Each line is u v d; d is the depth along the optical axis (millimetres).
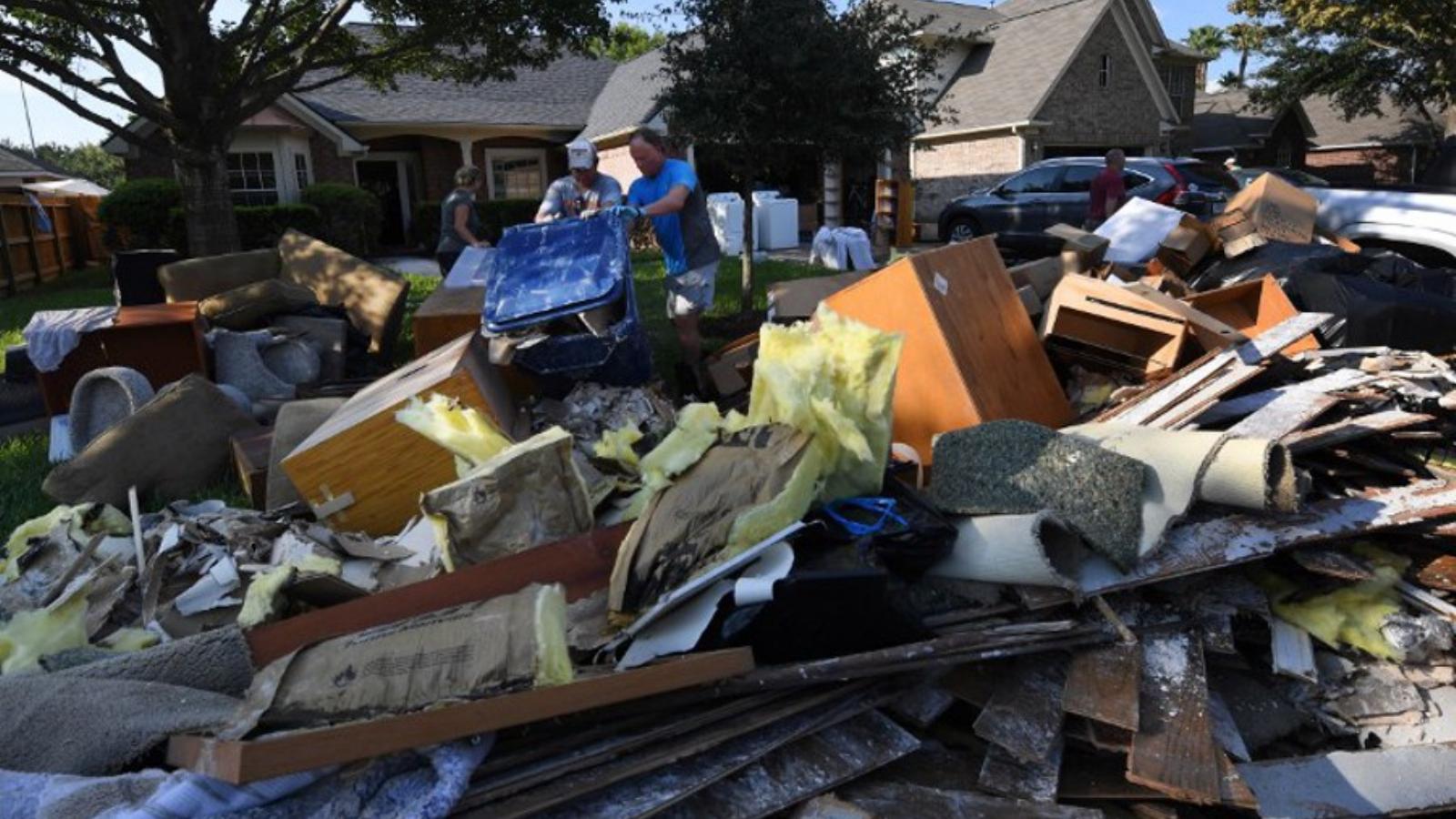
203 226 10500
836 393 2979
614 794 2070
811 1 7664
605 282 4480
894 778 2307
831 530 2805
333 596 2836
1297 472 2996
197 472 4355
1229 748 2434
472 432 3275
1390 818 2320
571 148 5992
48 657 2557
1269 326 5145
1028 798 2211
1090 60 21625
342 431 3494
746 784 2178
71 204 20047
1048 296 5457
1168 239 6422
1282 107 24953
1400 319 5020
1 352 8242
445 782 1902
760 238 17281
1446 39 18281
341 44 12406
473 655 2074
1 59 9312
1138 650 2562
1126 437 3119
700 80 7781
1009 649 2494
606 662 2457
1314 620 2805
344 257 6965
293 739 1764
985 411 3867
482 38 10906
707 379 5441
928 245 18078
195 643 2453
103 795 1891
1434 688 2684
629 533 2754
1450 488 2963
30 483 4551
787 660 2488
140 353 5344
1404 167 27562
